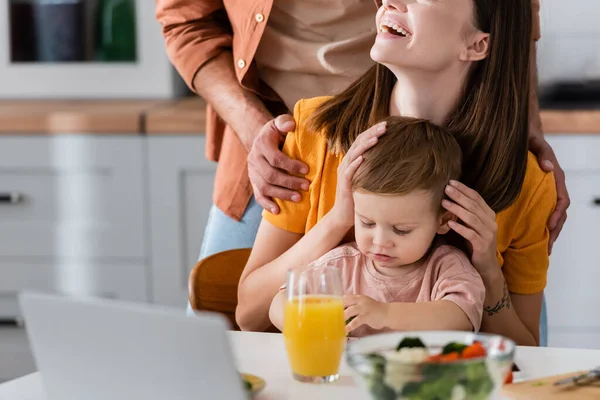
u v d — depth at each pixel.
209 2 2.42
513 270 1.87
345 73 2.22
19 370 3.64
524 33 1.71
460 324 1.53
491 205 1.74
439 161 1.58
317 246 1.73
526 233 1.84
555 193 1.87
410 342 1.18
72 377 1.11
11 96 3.93
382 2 1.71
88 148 3.47
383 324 1.50
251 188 2.36
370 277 1.66
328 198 1.83
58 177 3.51
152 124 3.43
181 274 3.53
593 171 3.32
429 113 1.73
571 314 3.44
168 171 3.46
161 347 1.04
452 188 1.60
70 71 3.90
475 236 1.63
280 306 1.61
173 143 3.43
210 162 3.43
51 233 3.55
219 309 1.96
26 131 3.48
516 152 1.73
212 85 2.38
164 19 2.48
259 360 1.42
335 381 1.33
